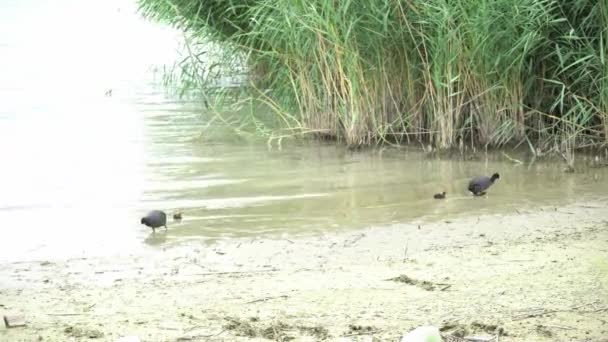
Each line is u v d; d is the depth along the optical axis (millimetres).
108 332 9047
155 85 27781
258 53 22469
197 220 13719
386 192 15328
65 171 17031
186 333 8977
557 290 10156
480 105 18734
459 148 18641
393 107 19516
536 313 9383
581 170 16734
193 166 17453
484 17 17703
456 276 10797
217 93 24781
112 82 28359
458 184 15844
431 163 17547
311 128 19969
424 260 11562
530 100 18891
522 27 17719
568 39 17641
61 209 14422
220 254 12016
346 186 15742
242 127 21359
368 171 16906
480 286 10375
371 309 9633
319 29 18906
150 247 12375
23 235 13008
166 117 22812
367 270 11172
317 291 10328
